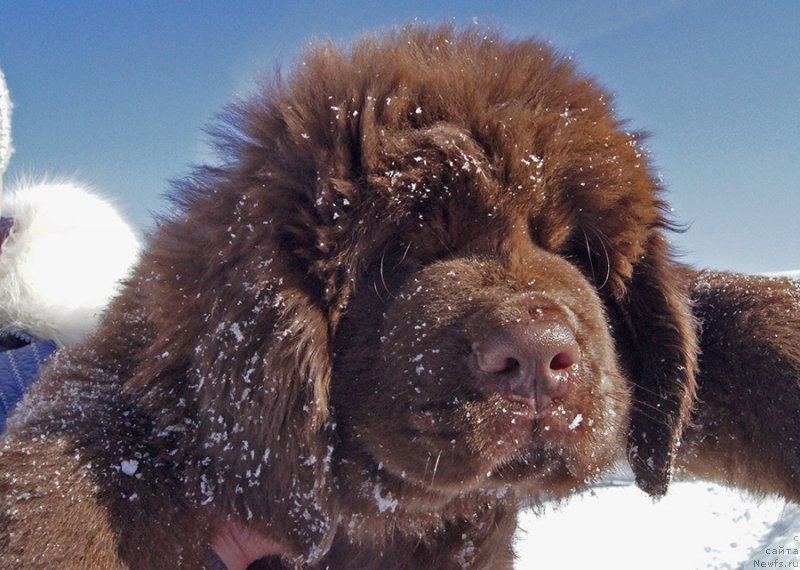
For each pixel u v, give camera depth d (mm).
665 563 841
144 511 440
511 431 426
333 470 455
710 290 544
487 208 452
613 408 454
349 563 494
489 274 445
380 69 472
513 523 529
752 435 519
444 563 503
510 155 456
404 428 437
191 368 454
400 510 471
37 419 455
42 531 423
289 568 486
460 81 470
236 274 443
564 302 443
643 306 504
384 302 454
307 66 490
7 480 432
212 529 456
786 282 549
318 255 446
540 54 503
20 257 579
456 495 467
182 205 487
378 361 447
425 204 449
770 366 511
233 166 474
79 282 587
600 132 483
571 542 912
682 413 495
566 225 475
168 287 465
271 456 442
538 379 422
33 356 566
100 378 474
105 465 442
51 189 617
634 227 486
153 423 457
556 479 462
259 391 438
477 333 425
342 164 447
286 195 449
